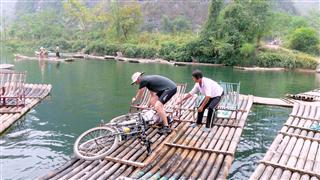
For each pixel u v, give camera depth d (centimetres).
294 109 1033
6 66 2273
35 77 1886
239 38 3350
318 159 633
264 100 1257
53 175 560
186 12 6444
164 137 738
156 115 700
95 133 666
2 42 5800
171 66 2906
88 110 1118
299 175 563
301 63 3142
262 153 774
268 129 950
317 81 2188
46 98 1295
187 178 556
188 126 820
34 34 5841
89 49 4416
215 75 2381
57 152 741
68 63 2847
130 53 3922
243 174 661
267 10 3659
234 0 3631
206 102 762
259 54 3306
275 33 4828
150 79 682
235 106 862
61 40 5153
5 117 953
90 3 7975
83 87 1584
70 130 897
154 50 3844
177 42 4019
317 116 969
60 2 8119
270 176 559
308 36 3897
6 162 680
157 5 6500
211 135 756
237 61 3262
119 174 561
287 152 667
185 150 665
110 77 1980
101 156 611
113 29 4862
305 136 762
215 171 575
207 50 3384
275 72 2784
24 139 818
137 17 4928
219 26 3547
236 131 785
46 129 902
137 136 686
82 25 5625
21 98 1125
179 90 1067
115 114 1067
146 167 589
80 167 589
